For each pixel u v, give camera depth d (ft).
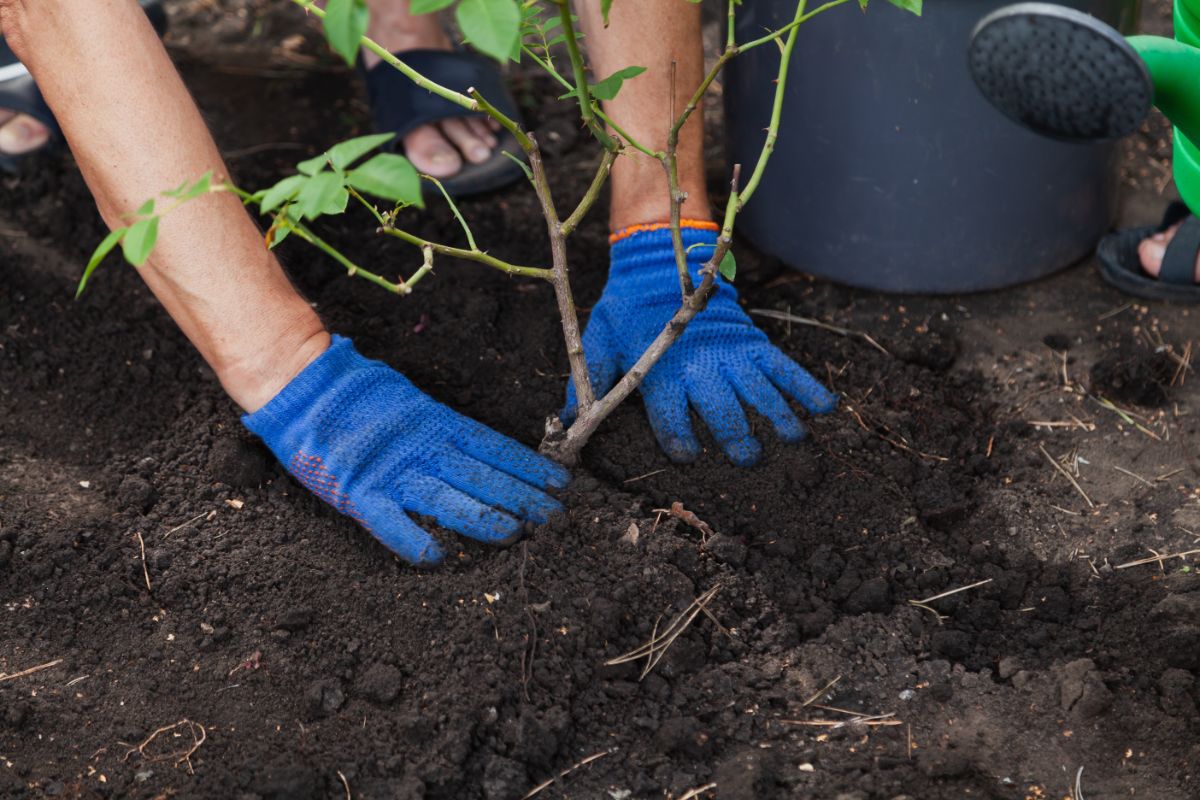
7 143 8.81
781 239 8.23
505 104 9.12
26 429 7.06
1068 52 4.41
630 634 5.82
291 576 6.07
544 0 4.58
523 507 6.18
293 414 6.20
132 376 7.42
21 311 7.87
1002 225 7.72
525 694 5.50
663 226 6.98
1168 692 5.52
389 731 5.41
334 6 3.38
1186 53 4.89
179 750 5.35
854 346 7.66
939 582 6.17
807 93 7.39
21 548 6.21
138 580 6.10
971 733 5.46
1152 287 7.89
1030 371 7.56
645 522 6.20
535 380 7.29
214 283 5.89
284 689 5.60
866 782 5.22
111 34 5.43
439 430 6.32
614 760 5.37
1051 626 5.97
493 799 5.20
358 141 3.62
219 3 11.47
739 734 5.49
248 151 9.49
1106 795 5.16
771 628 5.92
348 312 7.77
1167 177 9.09
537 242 8.54
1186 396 7.30
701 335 6.82
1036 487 6.80
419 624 5.80
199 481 6.62
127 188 5.65
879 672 5.74
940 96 7.09
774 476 6.53
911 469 6.73
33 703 5.52
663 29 6.59
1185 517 6.49
